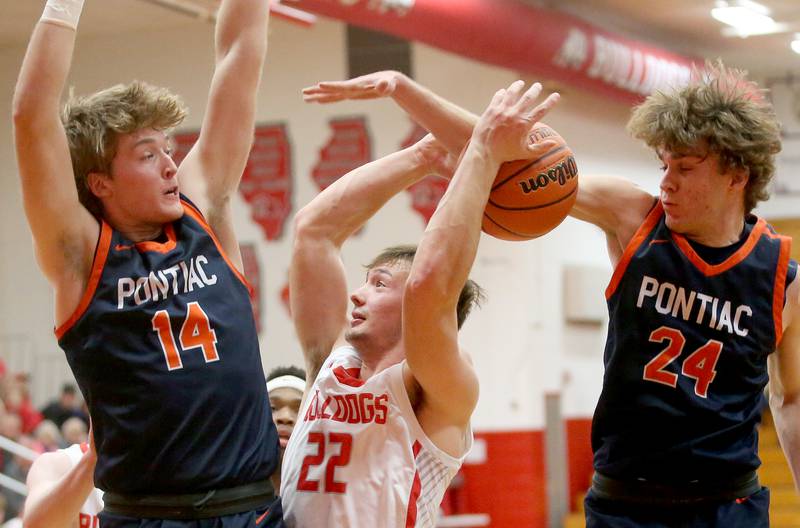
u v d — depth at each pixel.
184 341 2.80
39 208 2.71
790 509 13.65
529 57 11.13
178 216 2.91
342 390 3.16
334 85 3.00
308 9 8.89
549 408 12.89
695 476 3.29
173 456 2.73
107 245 2.80
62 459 3.82
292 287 3.55
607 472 3.38
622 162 14.20
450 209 2.88
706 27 14.05
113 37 13.86
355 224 3.55
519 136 2.93
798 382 3.57
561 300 13.33
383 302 3.23
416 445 3.08
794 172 15.86
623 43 12.48
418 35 10.03
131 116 2.83
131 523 2.75
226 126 3.10
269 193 13.39
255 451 2.84
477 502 12.48
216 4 8.55
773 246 3.41
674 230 3.38
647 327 3.33
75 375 2.86
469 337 12.87
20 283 14.16
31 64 2.68
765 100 3.64
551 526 12.69
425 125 3.11
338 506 3.05
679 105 3.27
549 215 3.08
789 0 12.91
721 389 3.33
